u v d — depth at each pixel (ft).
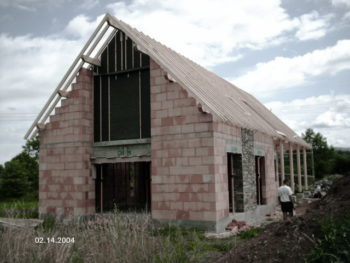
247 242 24.31
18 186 136.36
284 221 24.73
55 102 49.65
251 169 50.01
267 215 54.13
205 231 38.75
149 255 21.20
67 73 48.14
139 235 23.21
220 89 58.23
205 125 40.09
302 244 21.26
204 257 25.94
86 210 47.11
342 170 129.49
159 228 39.47
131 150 45.73
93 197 48.29
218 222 38.91
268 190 58.29
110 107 47.93
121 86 47.32
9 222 29.14
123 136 46.44
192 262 22.71
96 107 49.01
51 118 50.19
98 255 21.03
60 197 48.47
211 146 39.58
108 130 47.78
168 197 41.34
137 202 60.85
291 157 76.64
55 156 49.47
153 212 42.04
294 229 22.76
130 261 20.47
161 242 22.97
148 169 59.98
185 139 41.04
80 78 48.19
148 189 59.57
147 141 44.24
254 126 50.49
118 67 47.73
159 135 42.57
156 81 43.32
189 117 41.01
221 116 40.06
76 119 48.11
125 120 46.52
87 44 47.06
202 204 39.42
